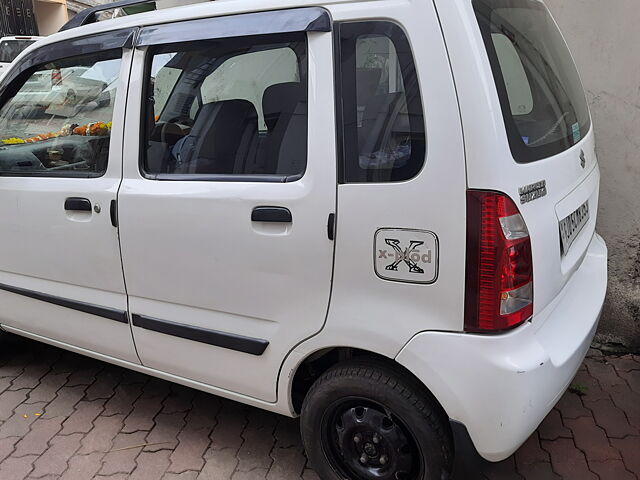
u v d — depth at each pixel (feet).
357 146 5.79
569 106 7.52
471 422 5.63
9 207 8.66
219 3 6.82
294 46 6.23
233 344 6.93
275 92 6.43
